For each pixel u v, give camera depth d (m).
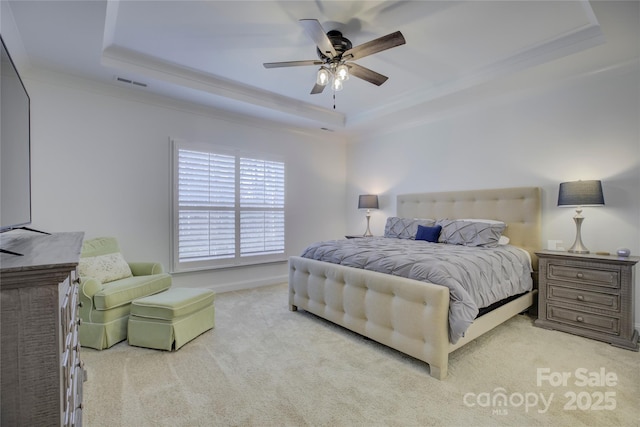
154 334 2.51
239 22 2.47
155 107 3.72
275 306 3.69
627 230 2.90
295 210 5.14
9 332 0.80
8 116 1.31
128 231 3.53
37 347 0.83
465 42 2.76
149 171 3.67
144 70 3.12
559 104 3.32
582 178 3.16
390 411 1.75
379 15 2.37
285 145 5.00
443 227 3.79
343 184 5.82
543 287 2.98
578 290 2.77
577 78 3.15
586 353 2.43
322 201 5.51
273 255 4.82
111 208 3.42
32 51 2.64
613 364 2.26
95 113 3.32
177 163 3.86
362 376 2.12
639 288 2.77
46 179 3.06
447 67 3.25
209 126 4.16
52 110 3.08
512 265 2.98
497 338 2.72
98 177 3.34
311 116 4.57
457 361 2.32
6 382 0.80
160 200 3.75
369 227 5.43
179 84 3.35
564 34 2.64
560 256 2.86
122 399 1.85
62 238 1.53
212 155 4.15
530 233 3.46
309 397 1.88
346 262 2.94
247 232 4.52
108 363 2.28
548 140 3.40
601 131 3.05
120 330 2.62
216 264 4.20
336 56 2.45
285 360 2.35
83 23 2.24
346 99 4.21
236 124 4.43
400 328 2.32
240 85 3.75
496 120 3.84
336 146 5.73
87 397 1.86
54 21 2.21
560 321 2.87
